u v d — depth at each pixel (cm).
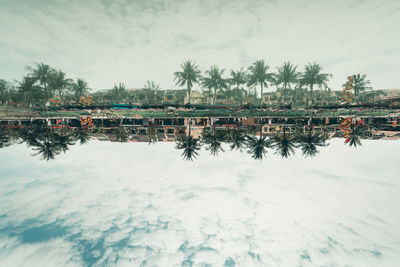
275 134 2453
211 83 5188
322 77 4762
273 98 5888
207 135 2377
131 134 2667
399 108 2094
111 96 5753
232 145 2355
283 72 4912
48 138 2434
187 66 5066
